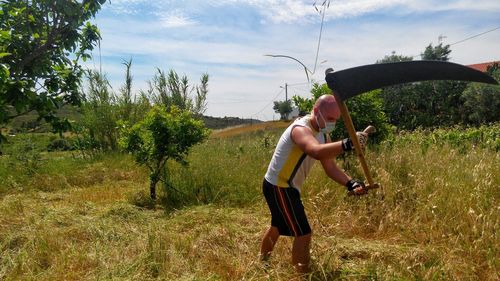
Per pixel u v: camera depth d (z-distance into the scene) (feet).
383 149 23.24
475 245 13.65
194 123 24.56
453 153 22.86
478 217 14.55
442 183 18.11
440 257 13.12
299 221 12.67
